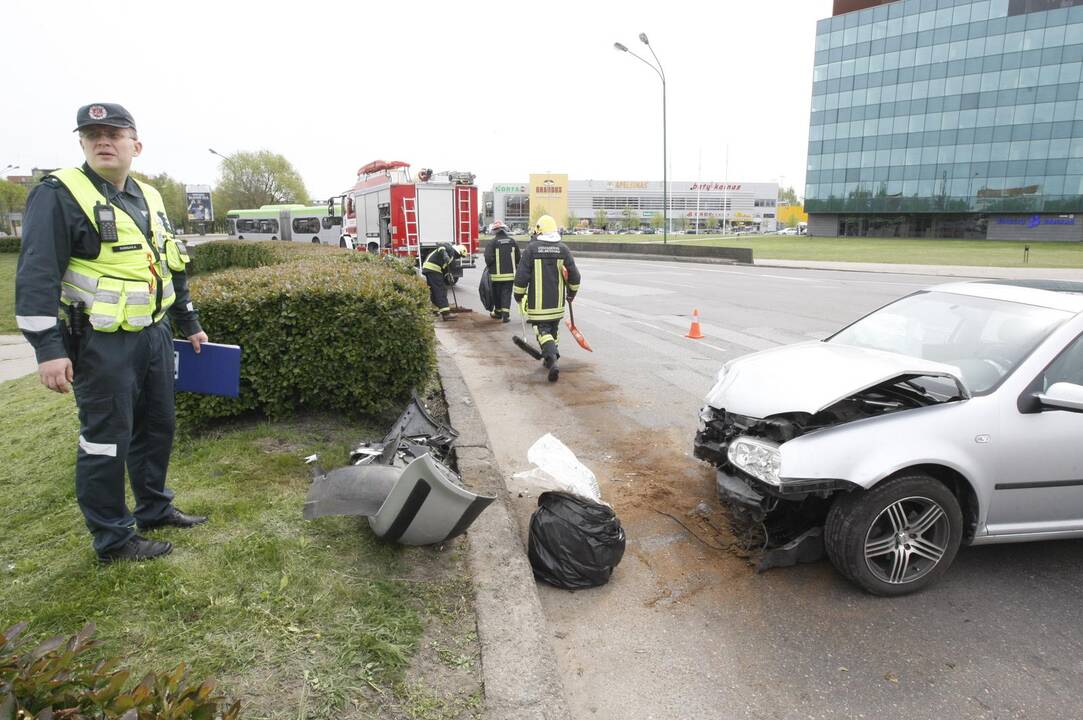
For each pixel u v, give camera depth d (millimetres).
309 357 5105
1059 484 3480
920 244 54531
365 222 22406
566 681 2783
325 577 2994
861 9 66500
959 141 62219
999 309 4105
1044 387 3477
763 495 3467
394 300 5262
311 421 5332
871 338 4492
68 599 2738
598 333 10875
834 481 3176
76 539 3314
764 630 3125
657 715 2598
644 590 3447
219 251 21922
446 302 12539
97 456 2891
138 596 2771
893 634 3104
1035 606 3340
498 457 5250
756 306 14117
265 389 5121
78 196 2705
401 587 3004
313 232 49062
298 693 2287
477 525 3645
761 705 2652
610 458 5258
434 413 5957
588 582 3426
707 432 4043
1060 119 56688
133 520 3135
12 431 5855
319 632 2617
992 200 61250
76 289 2775
